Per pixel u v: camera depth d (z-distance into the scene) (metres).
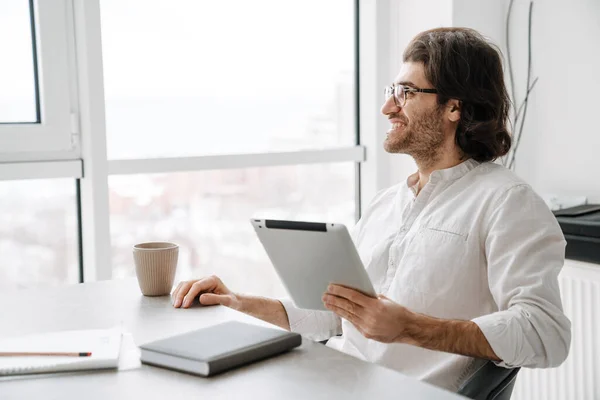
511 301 1.42
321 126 2.88
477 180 1.63
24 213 2.27
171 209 2.54
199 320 1.32
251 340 1.11
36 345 1.13
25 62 2.22
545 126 2.60
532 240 1.46
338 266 1.28
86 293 1.53
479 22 2.65
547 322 1.39
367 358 1.65
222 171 2.64
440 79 1.64
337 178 2.93
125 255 2.46
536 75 2.61
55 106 2.23
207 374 1.01
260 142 2.73
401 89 1.69
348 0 2.89
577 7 2.45
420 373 1.58
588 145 2.47
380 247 1.75
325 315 1.79
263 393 0.95
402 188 1.82
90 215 2.30
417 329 1.35
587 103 2.46
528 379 2.47
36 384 1.00
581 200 2.45
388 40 2.85
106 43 2.36
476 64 1.65
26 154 2.21
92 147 2.27
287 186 2.80
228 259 2.71
